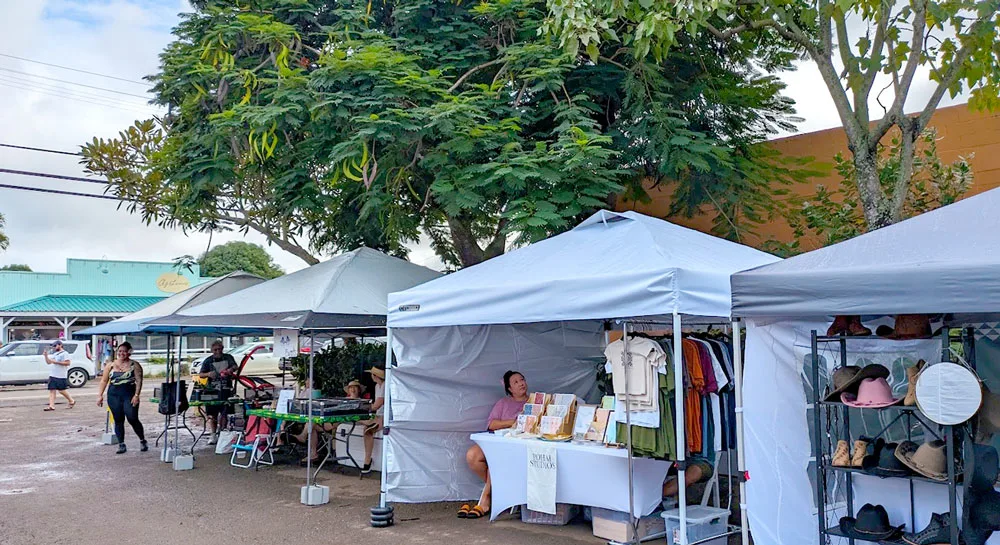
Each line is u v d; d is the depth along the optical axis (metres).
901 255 4.36
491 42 10.13
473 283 6.71
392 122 8.22
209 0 10.31
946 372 4.26
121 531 7.16
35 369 26.47
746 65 10.96
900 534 4.89
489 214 9.97
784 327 5.63
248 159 9.82
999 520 4.34
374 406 9.80
